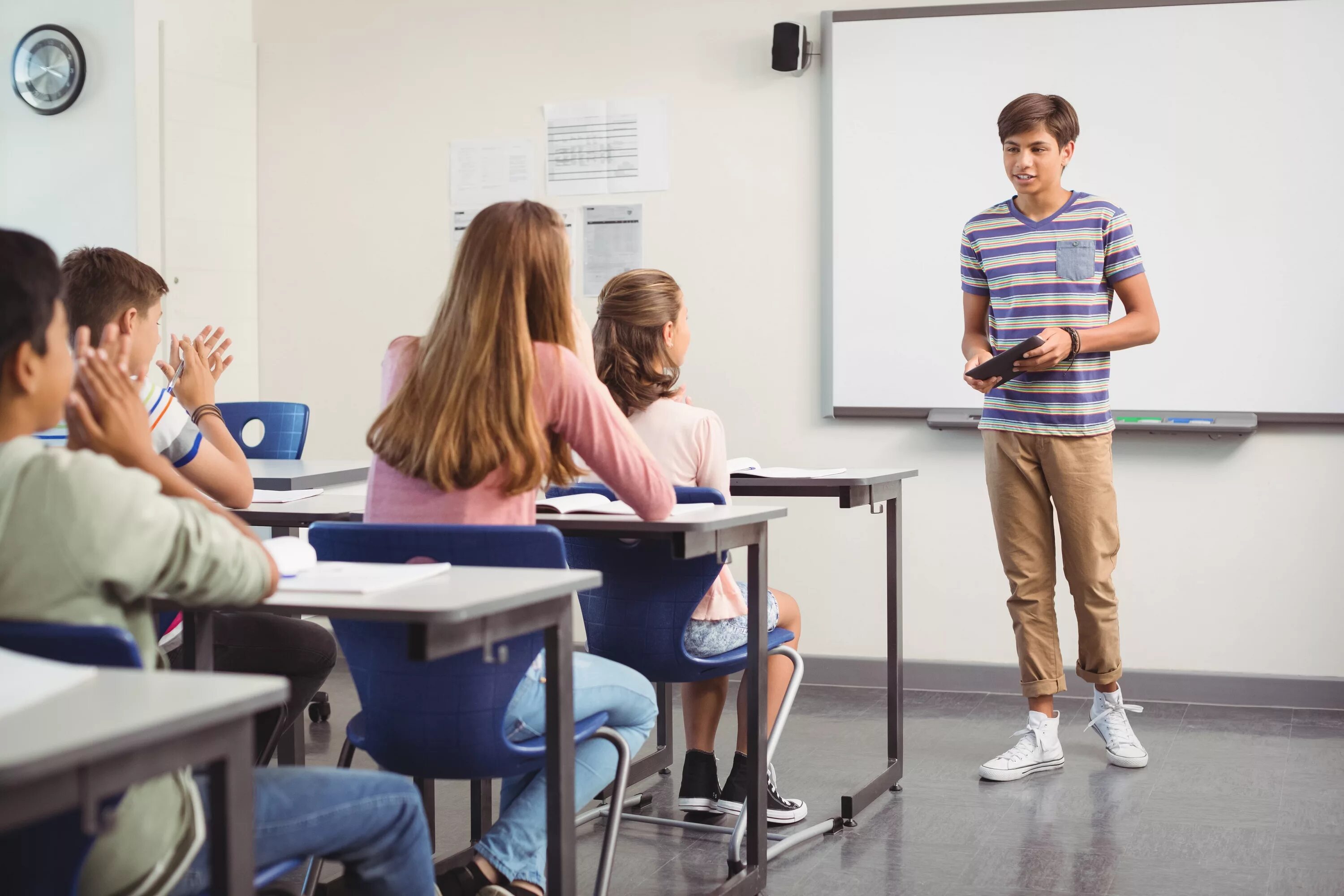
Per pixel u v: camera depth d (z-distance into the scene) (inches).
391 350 77.1
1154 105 154.4
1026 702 155.8
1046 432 122.3
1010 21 158.1
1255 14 150.9
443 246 181.9
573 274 175.5
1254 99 151.4
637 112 172.9
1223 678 154.1
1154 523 157.2
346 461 134.8
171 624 93.6
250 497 92.9
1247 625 154.6
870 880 94.8
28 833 38.8
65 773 31.5
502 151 178.5
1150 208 155.0
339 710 153.3
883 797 116.3
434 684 65.2
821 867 97.7
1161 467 156.8
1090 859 98.7
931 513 164.1
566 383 71.5
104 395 54.8
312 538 66.8
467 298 69.6
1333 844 101.3
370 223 184.7
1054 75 157.2
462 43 179.9
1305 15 149.4
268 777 50.8
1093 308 122.3
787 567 170.4
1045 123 121.4
